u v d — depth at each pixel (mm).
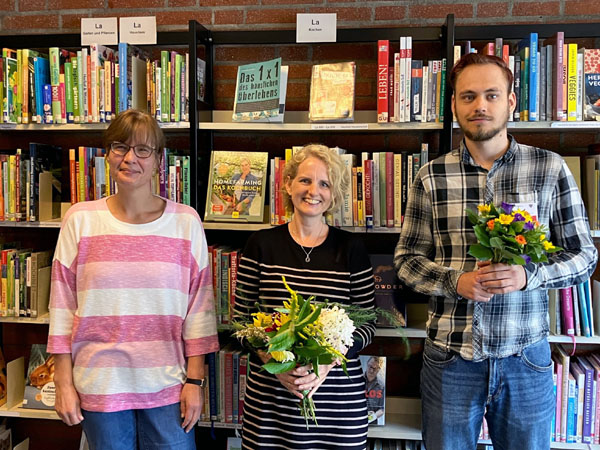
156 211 1676
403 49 2014
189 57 2096
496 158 1641
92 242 1594
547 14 2238
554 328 2053
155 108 2154
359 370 1644
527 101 1979
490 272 1452
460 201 1656
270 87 2092
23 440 2574
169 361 1638
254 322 1456
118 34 2303
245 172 2182
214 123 2119
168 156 2160
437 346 1674
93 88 2133
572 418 2064
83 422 1620
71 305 1620
